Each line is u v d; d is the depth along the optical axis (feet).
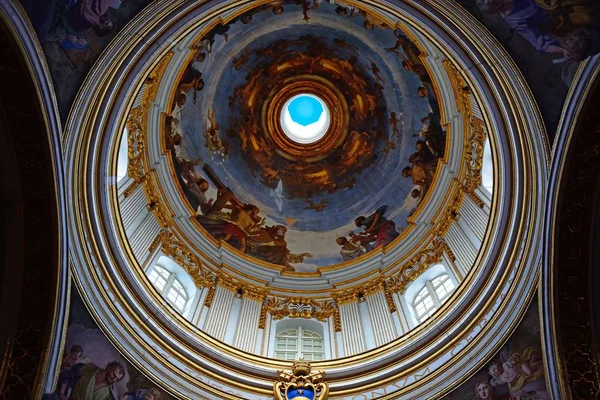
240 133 90.07
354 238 84.48
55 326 47.06
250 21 79.56
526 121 49.11
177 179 80.07
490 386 51.96
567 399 46.03
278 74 90.33
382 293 74.33
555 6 43.04
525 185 52.90
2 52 40.37
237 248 81.56
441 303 65.67
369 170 88.69
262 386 57.88
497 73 49.16
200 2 49.80
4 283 46.14
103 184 55.42
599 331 46.93
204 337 60.59
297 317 73.61
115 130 57.21
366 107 89.86
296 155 92.43
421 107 82.33
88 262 52.39
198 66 80.12
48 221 46.32
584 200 46.73
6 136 43.73
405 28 70.79
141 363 53.78
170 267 72.38
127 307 55.52
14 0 38.88
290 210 88.99
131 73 51.31
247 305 73.72
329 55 87.97
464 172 74.33
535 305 50.24
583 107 44.19
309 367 58.65
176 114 80.84
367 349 65.46
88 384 50.06
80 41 44.68
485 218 65.62
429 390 54.39
